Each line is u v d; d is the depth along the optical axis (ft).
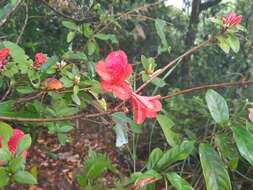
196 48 6.18
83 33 8.17
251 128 5.02
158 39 19.43
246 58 17.72
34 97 6.12
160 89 17.72
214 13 20.29
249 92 14.64
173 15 20.59
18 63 5.72
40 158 15.71
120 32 17.35
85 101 6.30
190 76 18.45
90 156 5.30
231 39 6.02
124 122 5.34
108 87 4.38
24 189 13.41
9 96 7.13
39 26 15.47
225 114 5.12
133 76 5.99
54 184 14.73
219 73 18.65
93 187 5.12
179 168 7.80
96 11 9.89
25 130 6.93
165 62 18.72
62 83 5.70
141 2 17.67
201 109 8.14
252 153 4.76
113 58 4.39
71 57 7.11
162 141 14.64
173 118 10.96
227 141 5.09
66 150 16.55
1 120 5.11
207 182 4.67
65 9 11.22
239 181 8.42
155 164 4.79
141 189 4.79
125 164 15.42
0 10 6.87
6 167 4.15
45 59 5.85
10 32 11.89
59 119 5.15
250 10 18.84
